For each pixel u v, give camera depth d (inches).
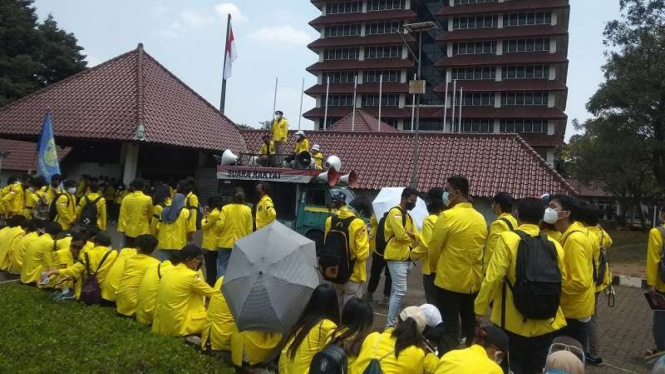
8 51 1352.1
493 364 142.4
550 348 181.2
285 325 191.5
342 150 917.2
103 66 844.0
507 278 183.0
